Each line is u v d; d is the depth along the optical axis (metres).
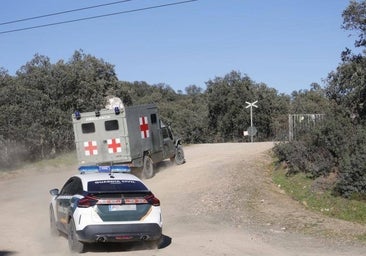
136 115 22.38
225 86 72.44
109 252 10.36
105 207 9.98
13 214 16.27
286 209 15.59
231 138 71.12
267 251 10.47
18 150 30.52
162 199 17.97
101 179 10.79
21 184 23.73
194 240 11.69
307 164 19.59
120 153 21.52
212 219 14.45
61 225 11.52
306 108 65.38
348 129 19.33
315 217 14.27
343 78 23.59
